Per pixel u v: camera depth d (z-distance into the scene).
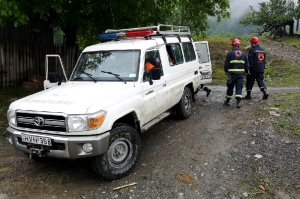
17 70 10.40
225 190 4.01
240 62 7.74
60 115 3.83
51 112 3.90
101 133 3.96
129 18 11.53
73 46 12.80
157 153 5.28
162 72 5.84
